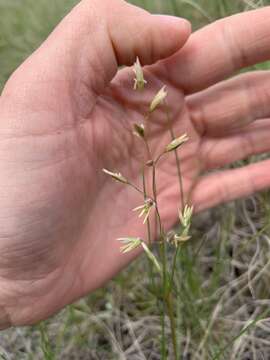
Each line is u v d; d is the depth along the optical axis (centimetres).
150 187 12
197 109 13
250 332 13
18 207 11
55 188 11
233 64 12
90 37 10
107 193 12
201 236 15
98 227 12
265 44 12
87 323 14
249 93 13
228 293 14
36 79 10
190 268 13
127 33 11
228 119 13
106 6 10
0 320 12
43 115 10
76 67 11
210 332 13
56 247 11
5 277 11
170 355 14
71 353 14
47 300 12
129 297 15
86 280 12
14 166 10
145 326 14
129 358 14
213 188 13
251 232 15
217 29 12
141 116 12
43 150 10
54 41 10
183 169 13
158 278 14
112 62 11
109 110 12
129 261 13
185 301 14
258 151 13
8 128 10
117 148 12
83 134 11
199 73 12
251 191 13
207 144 13
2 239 11
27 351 14
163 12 17
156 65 12
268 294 14
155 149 12
